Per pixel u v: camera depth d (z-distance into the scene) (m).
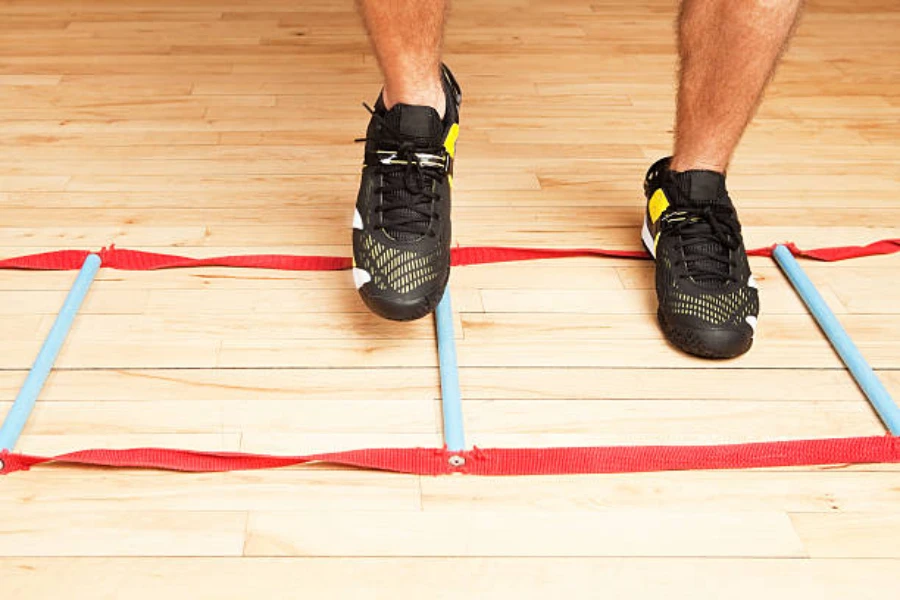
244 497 0.95
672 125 1.82
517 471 0.98
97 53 2.06
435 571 0.87
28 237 1.38
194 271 1.31
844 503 0.97
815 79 2.04
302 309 1.24
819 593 0.87
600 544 0.91
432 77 1.19
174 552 0.88
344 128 1.75
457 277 1.32
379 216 1.16
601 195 1.56
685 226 1.23
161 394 1.08
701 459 1.00
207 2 2.39
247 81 1.94
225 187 1.54
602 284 1.32
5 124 1.72
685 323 1.16
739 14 1.09
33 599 0.83
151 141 1.68
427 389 1.11
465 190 1.56
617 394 1.11
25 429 1.02
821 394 1.12
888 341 1.23
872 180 1.63
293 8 2.36
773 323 1.26
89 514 0.92
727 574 0.88
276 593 0.85
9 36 2.13
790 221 1.50
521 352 1.18
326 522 0.92
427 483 0.97
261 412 1.06
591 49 2.17
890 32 2.33
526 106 1.87
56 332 1.14
